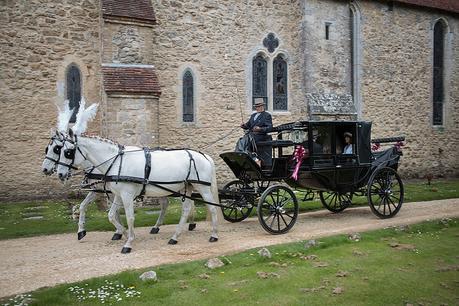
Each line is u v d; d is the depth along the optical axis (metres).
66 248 6.79
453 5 19.48
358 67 16.59
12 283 5.11
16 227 8.33
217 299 4.68
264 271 5.61
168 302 4.59
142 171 6.76
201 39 13.82
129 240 6.56
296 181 8.31
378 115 17.20
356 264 5.95
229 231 8.09
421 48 18.44
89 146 6.71
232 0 14.30
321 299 4.71
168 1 13.30
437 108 19.38
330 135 8.59
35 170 11.98
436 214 9.53
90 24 12.62
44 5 12.05
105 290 4.88
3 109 11.63
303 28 15.09
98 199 10.35
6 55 11.66
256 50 14.75
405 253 6.50
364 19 16.67
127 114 10.76
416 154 18.42
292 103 15.58
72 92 12.48
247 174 8.34
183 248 6.75
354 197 12.25
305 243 6.84
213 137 14.08
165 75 13.32
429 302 4.67
